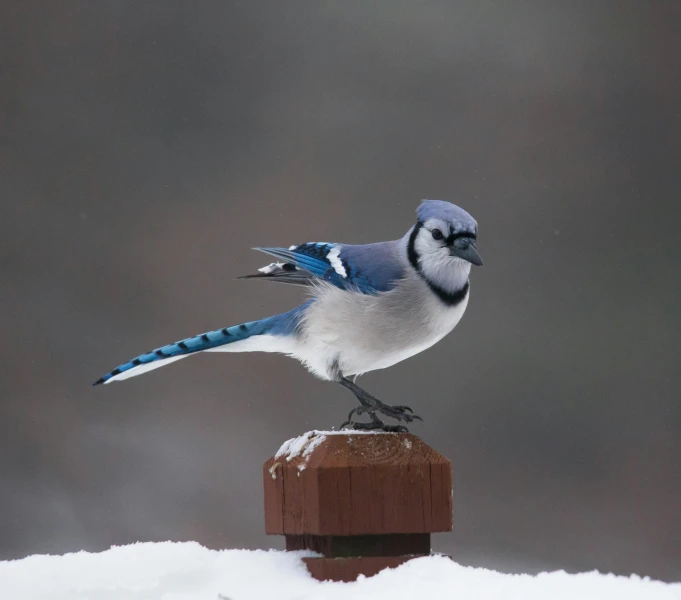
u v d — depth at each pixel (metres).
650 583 3.81
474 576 3.85
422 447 4.17
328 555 4.11
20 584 3.86
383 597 3.67
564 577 3.85
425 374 11.52
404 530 4.09
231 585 3.94
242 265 13.05
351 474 4.08
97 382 6.57
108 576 3.96
